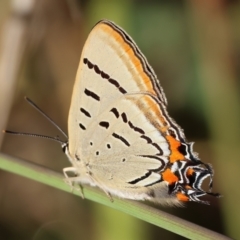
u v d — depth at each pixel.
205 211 0.40
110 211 0.39
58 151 0.41
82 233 0.40
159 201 0.38
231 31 0.40
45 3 0.40
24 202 0.41
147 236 0.39
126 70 0.38
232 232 0.39
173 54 0.41
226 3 0.40
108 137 0.38
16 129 0.41
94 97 0.38
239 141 0.39
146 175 0.38
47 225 0.40
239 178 0.39
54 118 0.41
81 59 0.37
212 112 0.39
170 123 0.38
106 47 0.37
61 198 0.40
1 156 0.37
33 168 0.37
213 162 0.40
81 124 0.38
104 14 0.40
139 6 0.41
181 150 0.38
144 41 0.41
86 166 0.38
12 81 0.40
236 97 0.39
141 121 0.38
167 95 0.41
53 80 0.41
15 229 0.40
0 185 0.41
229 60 0.40
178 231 0.36
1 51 0.40
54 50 0.40
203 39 0.40
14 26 0.40
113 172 0.38
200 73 0.40
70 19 0.40
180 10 0.41
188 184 0.38
